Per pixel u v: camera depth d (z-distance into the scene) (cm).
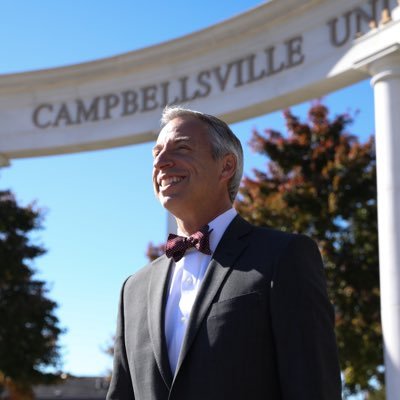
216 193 462
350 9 1681
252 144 2511
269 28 1834
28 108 2169
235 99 1872
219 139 467
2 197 2909
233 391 382
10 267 2778
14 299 2789
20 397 2966
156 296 445
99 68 2080
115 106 2073
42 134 2134
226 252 425
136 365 427
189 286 435
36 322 2798
